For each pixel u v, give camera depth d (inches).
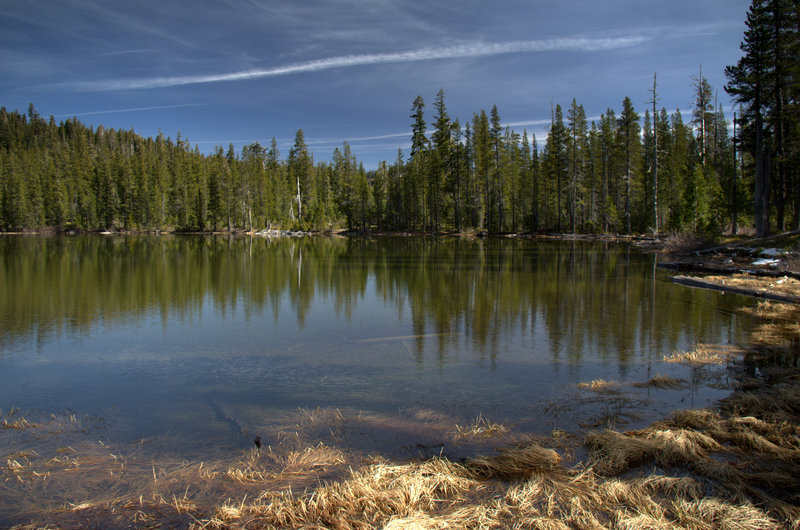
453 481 163.0
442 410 234.7
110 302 554.3
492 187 2431.1
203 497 156.6
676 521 141.1
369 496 152.3
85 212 3068.4
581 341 372.2
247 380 285.3
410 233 2586.1
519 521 141.9
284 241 2055.9
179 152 3791.8
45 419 227.3
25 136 4965.6
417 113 2647.6
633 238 1744.6
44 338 389.4
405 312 497.0
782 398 236.1
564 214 2260.1
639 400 245.0
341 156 3548.2
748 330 399.9
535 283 698.2
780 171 1190.3
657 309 498.3
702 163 1478.8
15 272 824.3
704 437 190.7
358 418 225.3
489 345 363.6
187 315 485.7
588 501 152.7
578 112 2030.0
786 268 711.1
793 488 158.4
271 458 185.0
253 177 3139.8
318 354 342.6
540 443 196.1
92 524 141.3
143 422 223.0
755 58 1054.4
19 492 160.4
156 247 1571.1
